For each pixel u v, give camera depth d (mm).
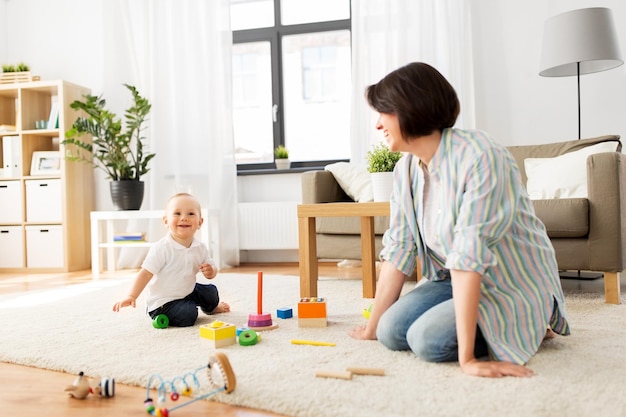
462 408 981
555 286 1328
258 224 4148
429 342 1250
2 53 4641
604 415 937
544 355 1306
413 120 1226
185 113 4215
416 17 3820
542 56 3184
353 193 3105
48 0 4629
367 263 2346
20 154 4172
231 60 4152
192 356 1411
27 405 1130
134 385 1236
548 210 2219
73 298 2607
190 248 1930
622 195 2178
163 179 4234
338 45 4379
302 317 1754
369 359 1320
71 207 4129
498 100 3803
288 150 4414
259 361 1334
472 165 1209
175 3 4211
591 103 3619
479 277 1167
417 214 1415
